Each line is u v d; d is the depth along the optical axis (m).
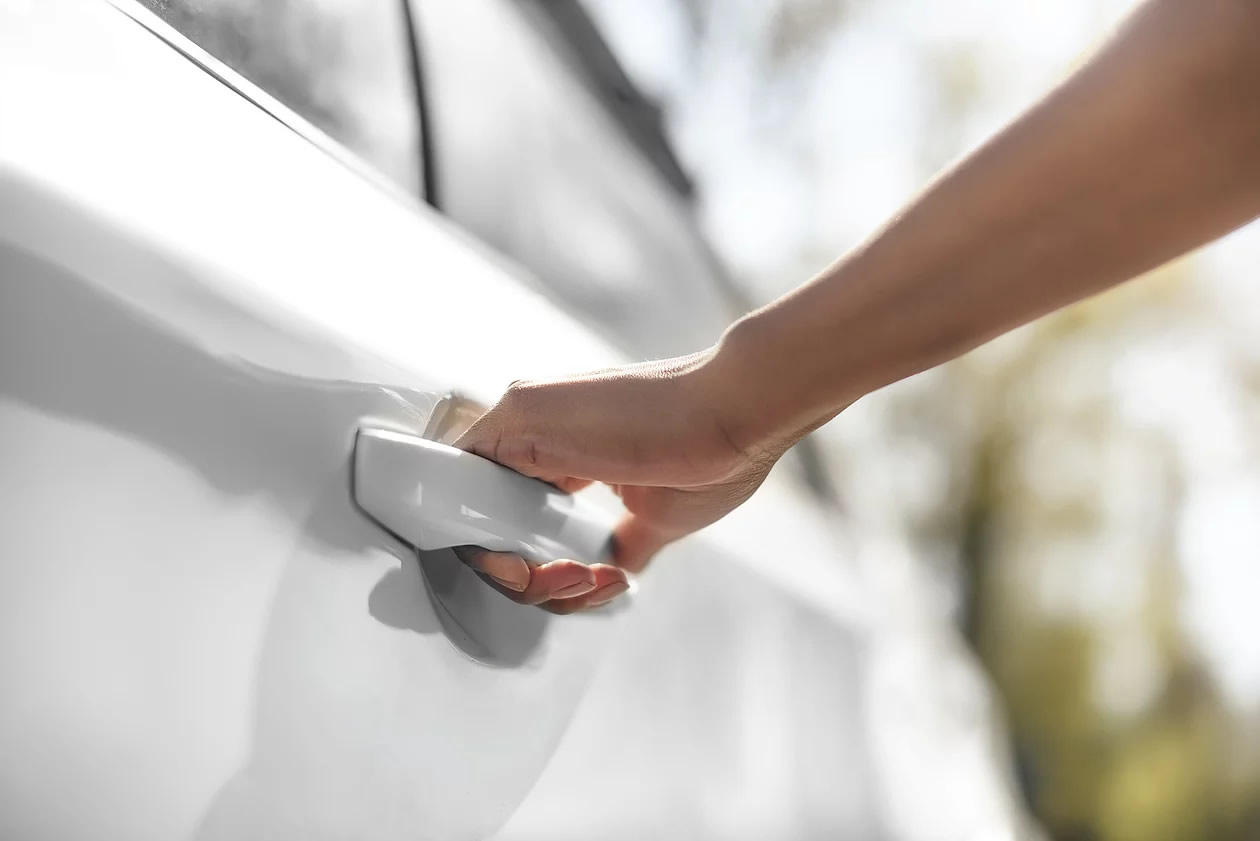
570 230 1.00
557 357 0.77
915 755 1.21
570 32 1.26
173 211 0.45
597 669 0.69
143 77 0.48
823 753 1.00
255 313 0.47
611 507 0.79
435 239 0.69
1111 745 7.07
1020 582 7.52
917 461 7.75
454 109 0.85
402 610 0.53
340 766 0.48
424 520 0.53
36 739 0.38
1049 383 7.64
